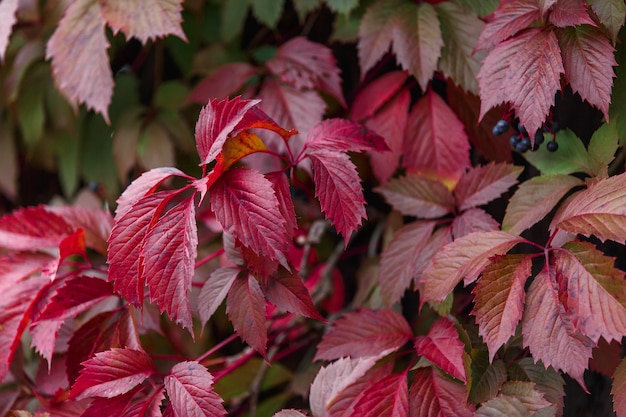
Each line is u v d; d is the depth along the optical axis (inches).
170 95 58.5
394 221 54.5
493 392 45.9
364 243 58.1
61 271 51.9
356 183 45.6
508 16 46.3
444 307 48.4
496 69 46.1
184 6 58.3
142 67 59.9
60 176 63.2
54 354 51.2
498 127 48.7
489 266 45.0
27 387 51.1
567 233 45.8
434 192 50.1
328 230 57.7
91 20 52.0
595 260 43.8
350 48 55.8
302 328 55.8
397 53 50.8
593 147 47.4
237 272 46.9
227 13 57.4
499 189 49.0
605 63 45.1
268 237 43.8
